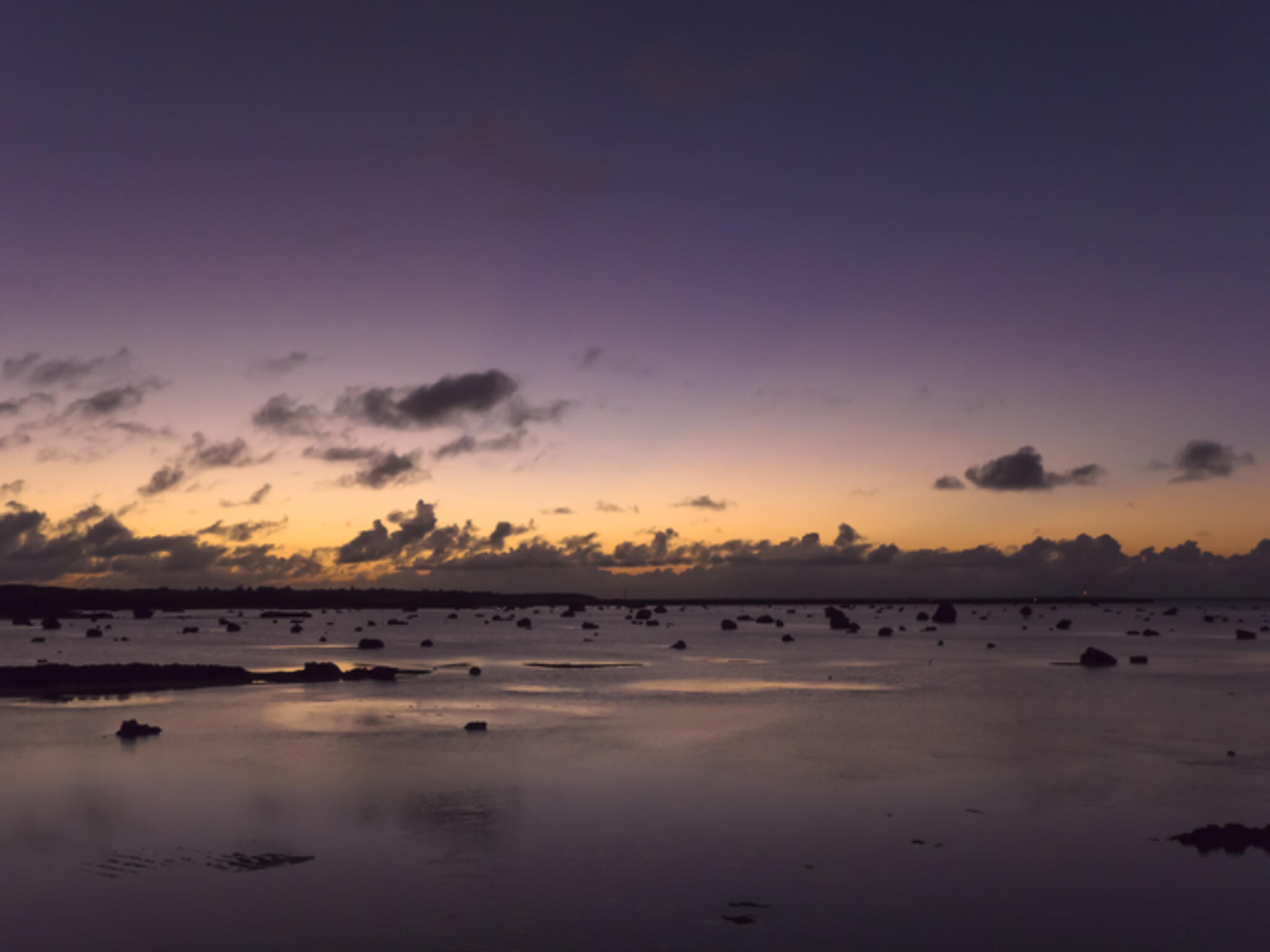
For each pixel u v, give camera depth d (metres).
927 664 85.62
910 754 37.06
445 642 123.56
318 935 17.98
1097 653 83.31
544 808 27.70
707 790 30.11
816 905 19.73
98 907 19.45
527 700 56.06
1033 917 19.20
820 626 184.38
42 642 119.19
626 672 76.56
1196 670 77.19
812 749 38.03
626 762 34.94
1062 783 31.50
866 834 25.09
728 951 17.36
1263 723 46.06
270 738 40.75
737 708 52.09
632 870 21.94
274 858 22.72
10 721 46.28
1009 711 50.97
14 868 21.95
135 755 36.31
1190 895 20.52
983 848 23.86
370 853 23.17
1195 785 31.25
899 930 18.45
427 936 17.94
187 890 20.47
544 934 18.08
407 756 36.16
